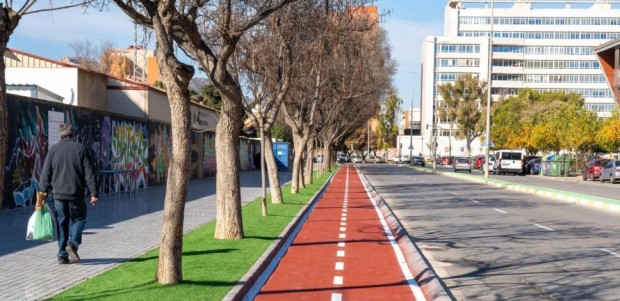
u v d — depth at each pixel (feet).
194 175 121.49
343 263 35.76
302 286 29.37
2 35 16.24
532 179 157.17
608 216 63.82
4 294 23.94
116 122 77.15
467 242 44.45
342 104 118.93
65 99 81.25
